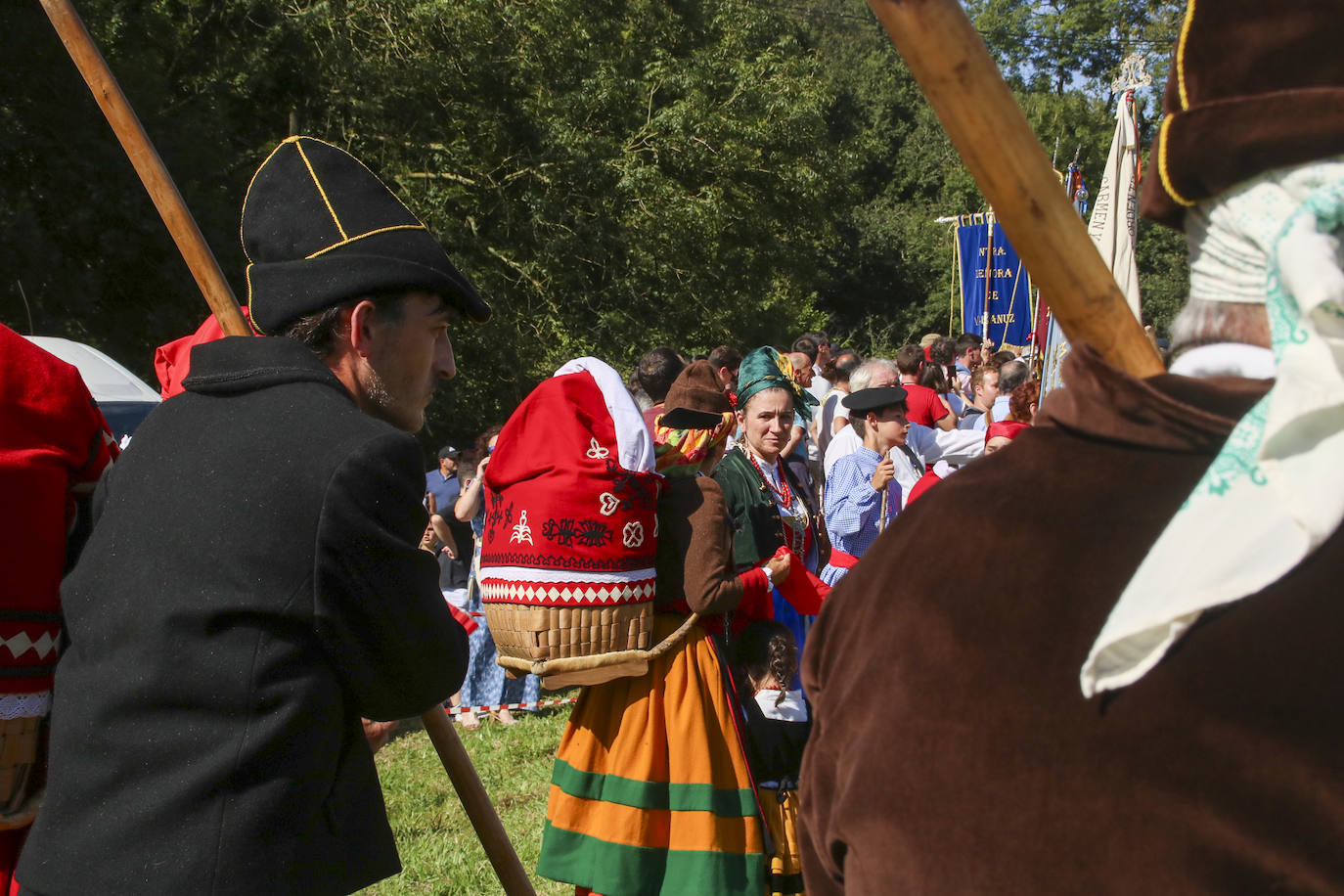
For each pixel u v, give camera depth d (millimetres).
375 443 1708
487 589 3027
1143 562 845
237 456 1702
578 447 2928
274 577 1634
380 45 17266
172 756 1604
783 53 23031
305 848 1629
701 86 20562
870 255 41000
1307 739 809
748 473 3850
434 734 2123
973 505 976
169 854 1565
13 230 12109
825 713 1061
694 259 19984
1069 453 960
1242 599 844
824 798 1044
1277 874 803
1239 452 830
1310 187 880
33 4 12633
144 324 13992
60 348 6922
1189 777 825
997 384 7031
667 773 3047
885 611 997
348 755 1748
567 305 19234
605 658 2930
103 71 2014
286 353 1829
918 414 7129
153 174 2039
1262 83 900
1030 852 857
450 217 17703
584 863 3045
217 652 1619
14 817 2053
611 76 19203
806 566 4156
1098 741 852
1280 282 842
